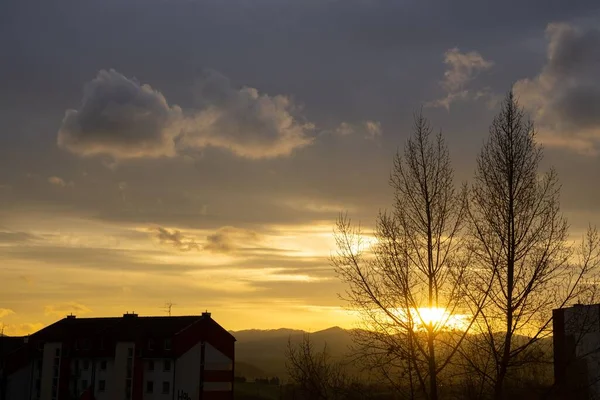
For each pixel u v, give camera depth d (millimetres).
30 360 102125
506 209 19047
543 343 18094
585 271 18188
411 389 18188
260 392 105188
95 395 95125
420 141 20453
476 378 18250
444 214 19562
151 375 91938
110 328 98062
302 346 19000
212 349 95188
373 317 18938
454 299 18750
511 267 18516
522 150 19500
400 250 19266
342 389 17844
